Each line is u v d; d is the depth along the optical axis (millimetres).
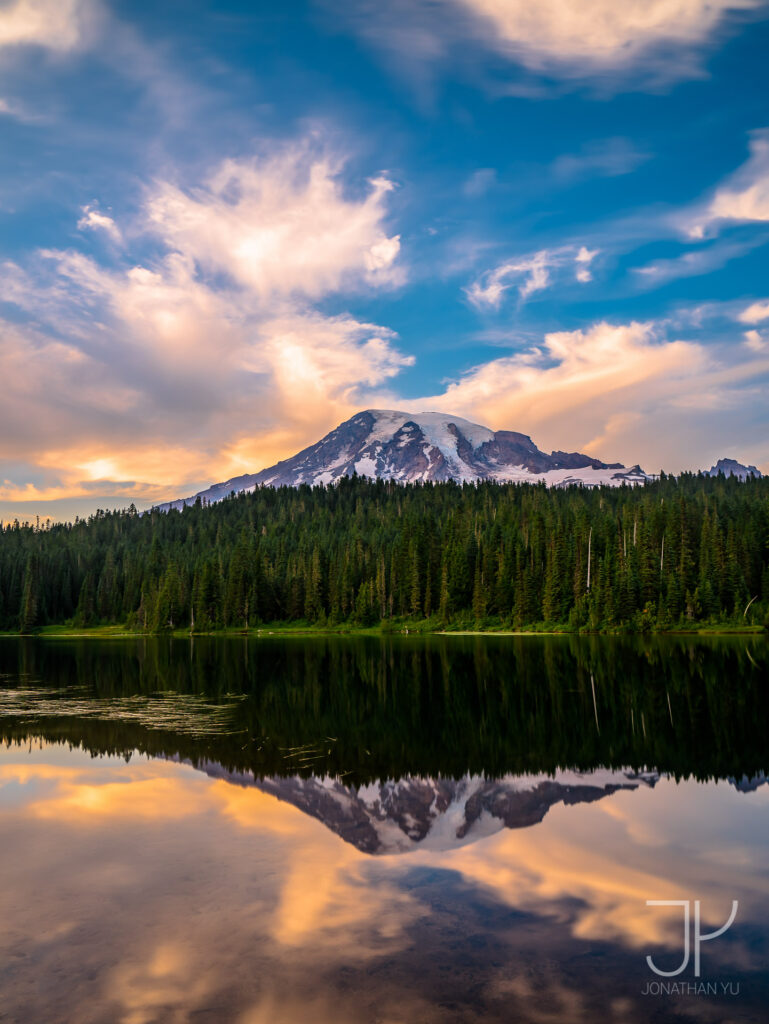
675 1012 8773
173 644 102000
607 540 122938
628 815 17094
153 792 19297
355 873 13344
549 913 11648
